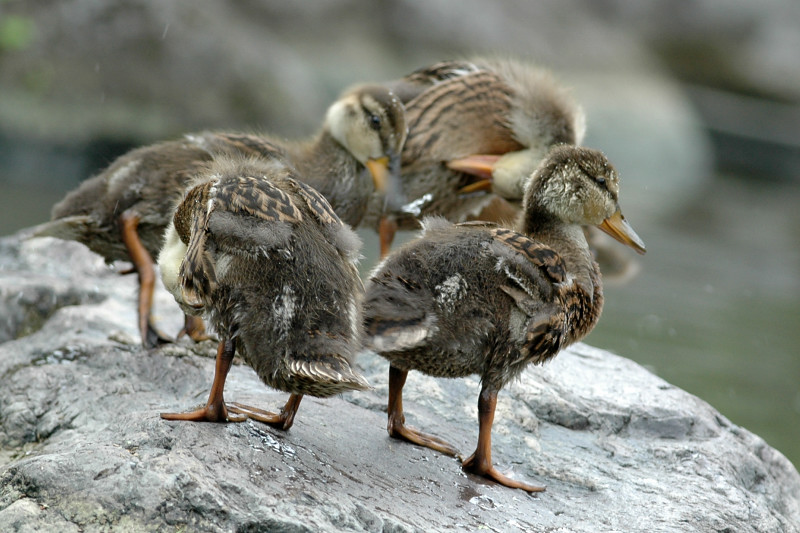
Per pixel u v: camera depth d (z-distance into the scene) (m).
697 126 45.66
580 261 9.67
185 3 30.14
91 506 6.99
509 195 13.83
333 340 7.57
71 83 28.09
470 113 13.91
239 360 10.74
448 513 7.78
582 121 14.59
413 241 9.04
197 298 7.73
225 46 30.19
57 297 12.69
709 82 49.41
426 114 13.87
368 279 8.68
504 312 8.55
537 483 9.06
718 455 10.20
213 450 7.56
